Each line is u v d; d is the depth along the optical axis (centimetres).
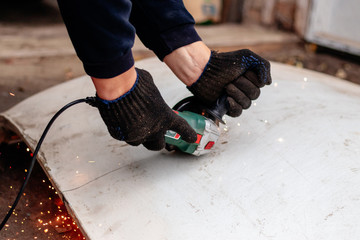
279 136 138
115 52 91
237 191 119
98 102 103
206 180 124
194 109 132
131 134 104
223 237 108
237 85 120
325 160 127
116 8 89
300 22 497
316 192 117
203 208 116
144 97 103
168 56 122
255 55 120
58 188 127
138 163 133
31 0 615
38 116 170
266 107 155
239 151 133
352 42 452
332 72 418
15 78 329
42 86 318
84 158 139
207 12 561
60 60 377
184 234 109
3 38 416
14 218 142
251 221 111
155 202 119
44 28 482
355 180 120
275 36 499
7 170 171
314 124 143
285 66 219
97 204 120
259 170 125
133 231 111
